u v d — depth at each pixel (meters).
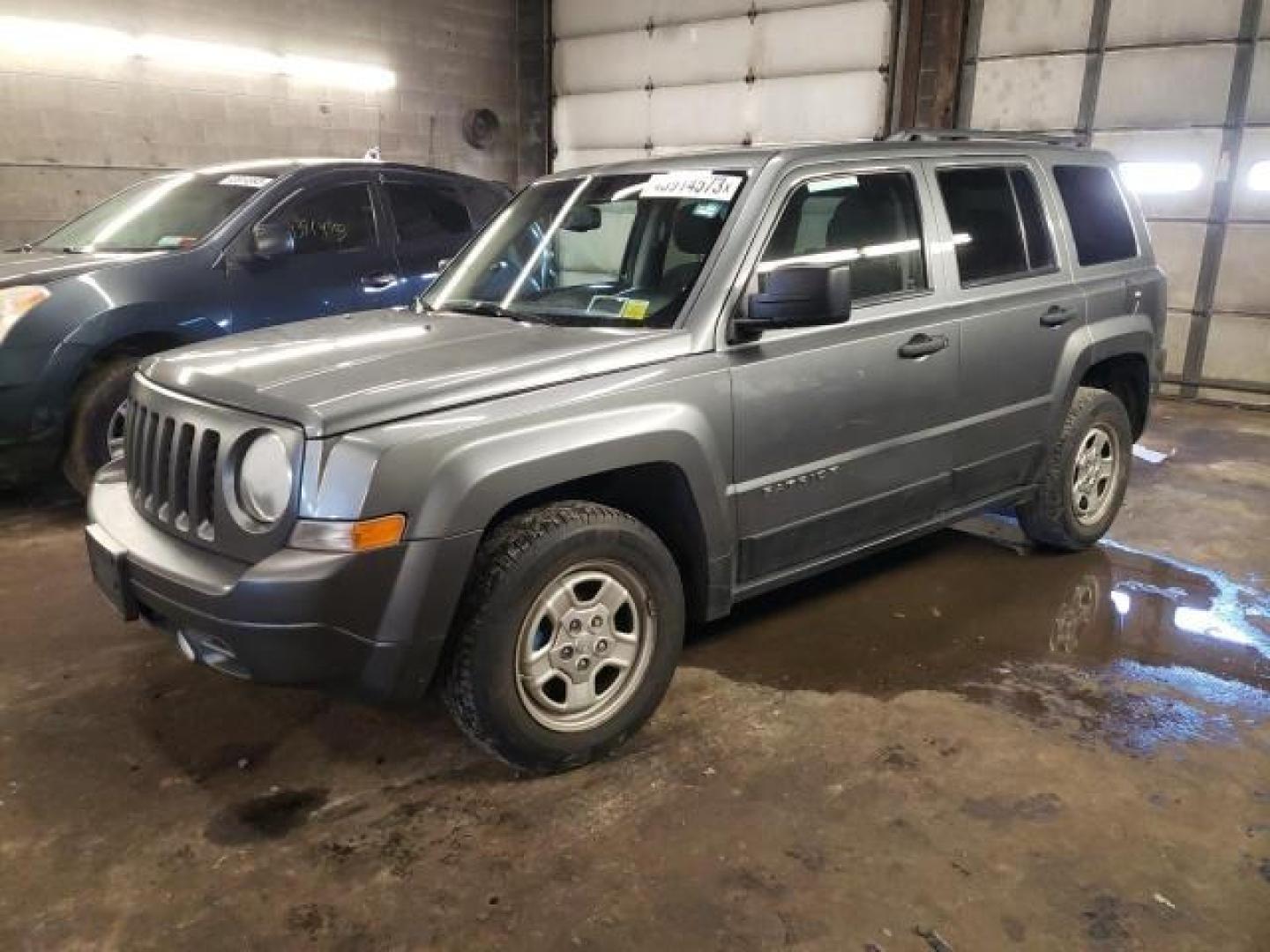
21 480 4.65
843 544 3.32
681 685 3.15
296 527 2.27
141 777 2.67
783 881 2.24
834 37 9.41
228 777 2.67
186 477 2.54
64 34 7.78
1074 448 4.07
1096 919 2.12
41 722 2.94
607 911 2.15
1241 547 4.47
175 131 8.62
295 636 2.23
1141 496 5.27
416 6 10.51
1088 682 3.18
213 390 2.56
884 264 3.32
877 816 2.47
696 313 2.84
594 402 2.57
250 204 5.28
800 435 3.03
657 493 2.84
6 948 2.05
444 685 2.51
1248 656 3.38
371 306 5.64
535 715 2.56
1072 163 4.16
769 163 3.09
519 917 2.14
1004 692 3.12
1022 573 4.12
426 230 6.04
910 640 3.49
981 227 3.69
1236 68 7.48
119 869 2.30
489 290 3.41
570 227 3.41
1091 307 4.04
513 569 2.43
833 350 3.07
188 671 3.26
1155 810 2.49
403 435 2.29
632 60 10.93
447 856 2.34
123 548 2.57
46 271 4.68
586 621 2.62
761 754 2.76
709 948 2.04
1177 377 8.23
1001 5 8.47
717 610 2.94
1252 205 7.63
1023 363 3.75
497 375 2.51
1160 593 3.92
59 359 4.54
